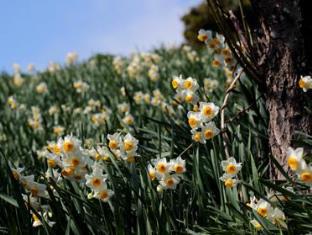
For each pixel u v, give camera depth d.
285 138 2.13
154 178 2.02
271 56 2.15
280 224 1.93
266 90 2.19
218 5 2.19
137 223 2.01
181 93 2.20
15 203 1.98
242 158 2.15
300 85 2.07
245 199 2.06
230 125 2.30
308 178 1.85
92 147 2.18
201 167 2.14
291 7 2.11
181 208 2.08
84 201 2.02
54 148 1.97
